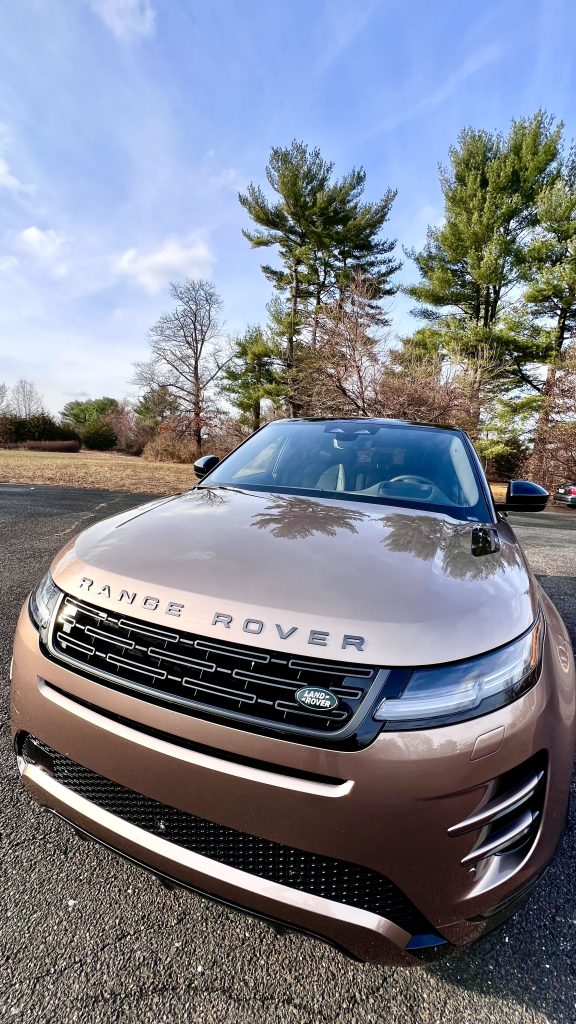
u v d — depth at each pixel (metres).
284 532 1.69
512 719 1.20
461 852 1.14
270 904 1.17
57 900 1.52
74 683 1.35
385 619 1.19
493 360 19.92
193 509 2.01
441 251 23.23
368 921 1.13
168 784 1.21
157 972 1.34
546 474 17.72
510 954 1.46
